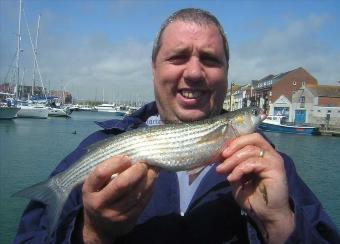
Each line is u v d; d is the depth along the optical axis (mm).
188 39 556
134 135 534
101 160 531
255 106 602
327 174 3912
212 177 530
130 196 431
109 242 467
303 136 9484
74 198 540
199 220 502
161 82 583
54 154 4371
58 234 466
